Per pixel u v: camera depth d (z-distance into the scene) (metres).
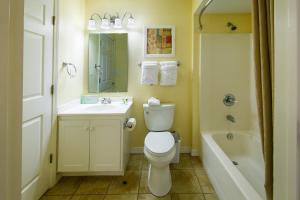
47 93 2.00
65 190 2.08
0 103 0.44
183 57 2.98
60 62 2.24
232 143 2.88
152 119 2.75
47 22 1.96
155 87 3.00
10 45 0.46
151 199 1.94
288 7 0.61
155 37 2.96
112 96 3.01
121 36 2.96
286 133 0.64
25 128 1.68
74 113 2.20
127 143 2.64
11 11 0.46
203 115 2.95
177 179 2.32
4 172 0.46
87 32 2.96
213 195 2.02
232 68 2.93
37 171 1.86
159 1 2.96
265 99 1.14
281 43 0.66
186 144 3.05
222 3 2.54
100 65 2.98
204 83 2.93
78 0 2.73
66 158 2.21
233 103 2.96
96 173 2.29
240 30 2.91
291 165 0.61
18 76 0.49
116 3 2.95
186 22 2.96
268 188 1.13
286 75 0.63
